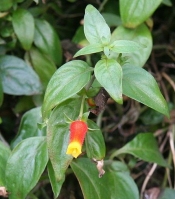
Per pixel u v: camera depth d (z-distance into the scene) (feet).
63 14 1.75
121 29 1.45
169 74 1.87
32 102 1.58
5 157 1.24
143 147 1.49
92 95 1.18
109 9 1.69
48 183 1.58
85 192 1.24
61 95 1.09
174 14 1.85
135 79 1.16
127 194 1.37
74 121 1.08
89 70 1.12
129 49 1.11
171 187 1.65
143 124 1.78
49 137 1.13
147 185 1.73
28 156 1.21
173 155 1.68
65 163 1.13
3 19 1.46
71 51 1.65
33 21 1.45
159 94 1.15
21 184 1.20
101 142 1.17
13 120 1.67
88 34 1.15
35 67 1.53
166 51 1.83
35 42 1.52
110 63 1.06
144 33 1.45
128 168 1.52
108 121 1.77
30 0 1.51
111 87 1.02
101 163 1.17
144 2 1.37
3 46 1.51
